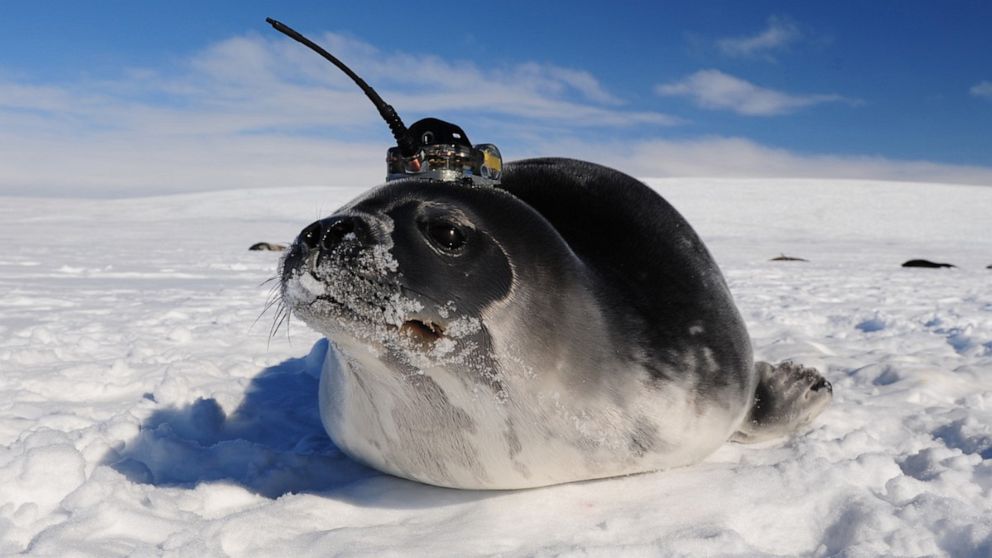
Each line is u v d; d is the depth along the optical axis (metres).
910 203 40.72
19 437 3.34
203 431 3.62
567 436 2.53
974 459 3.01
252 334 6.16
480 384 2.40
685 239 3.18
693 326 2.88
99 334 6.09
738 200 41.78
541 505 2.56
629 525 2.41
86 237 23.00
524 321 2.41
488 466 2.56
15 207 41.50
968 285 11.70
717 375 2.85
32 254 15.83
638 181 3.39
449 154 2.66
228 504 2.69
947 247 27.48
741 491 2.59
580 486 2.71
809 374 3.44
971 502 2.61
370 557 2.19
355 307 2.20
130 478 2.87
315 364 4.71
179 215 38.09
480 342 2.36
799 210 39.00
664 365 2.70
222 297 8.80
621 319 2.68
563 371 2.47
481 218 2.45
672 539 2.28
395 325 2.25
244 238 23.91
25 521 2.44
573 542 2.32
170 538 2.25
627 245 3.04
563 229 3.09
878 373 4.53
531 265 2.47
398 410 2.55
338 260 2.17
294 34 2.57
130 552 2.19
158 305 8.02
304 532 2.41
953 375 4.36
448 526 2.45
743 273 14.28
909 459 3.03
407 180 2.53
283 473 2.93
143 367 4.70
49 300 8.29
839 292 10.41
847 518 2.41
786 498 2.54
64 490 2.66
